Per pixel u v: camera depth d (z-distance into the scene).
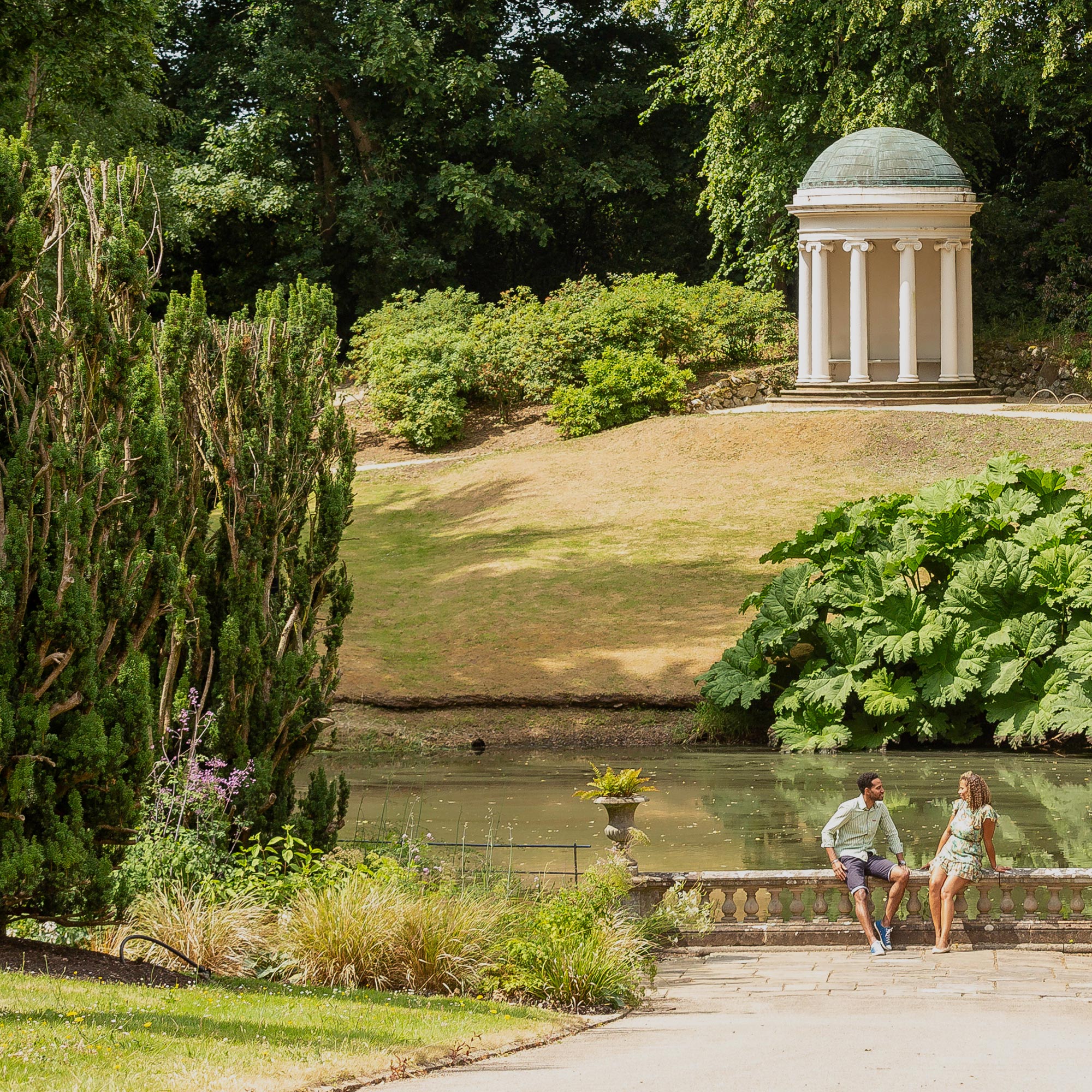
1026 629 26.95
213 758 15.22
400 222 65.12
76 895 11.34
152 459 12.33
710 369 53.47
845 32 50.25
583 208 69.50
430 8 62.66
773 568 35.28
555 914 12.88
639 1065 8.61
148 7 33.75
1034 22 51.41
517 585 35.56
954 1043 9.15
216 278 63.53
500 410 52.59
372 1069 8.50
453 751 28.28
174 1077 7.57
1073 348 50.19
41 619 10.96
